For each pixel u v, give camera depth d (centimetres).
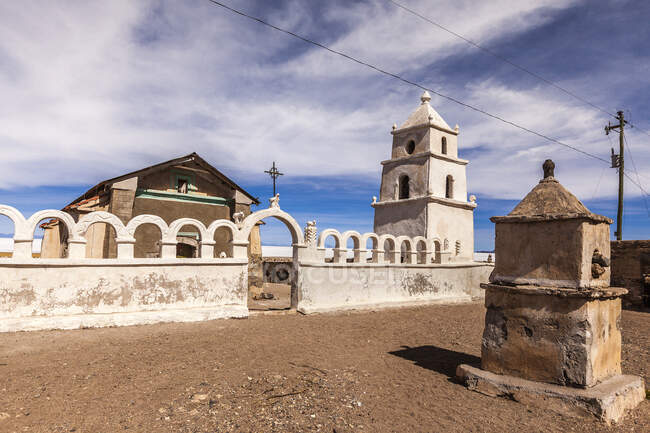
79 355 677
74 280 937
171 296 1064
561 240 534
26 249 895
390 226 2136
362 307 1364
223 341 824
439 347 860
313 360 702
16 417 422
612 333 564
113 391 509
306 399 503
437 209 1995
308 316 1209
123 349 727
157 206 1736
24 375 562
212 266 1139
